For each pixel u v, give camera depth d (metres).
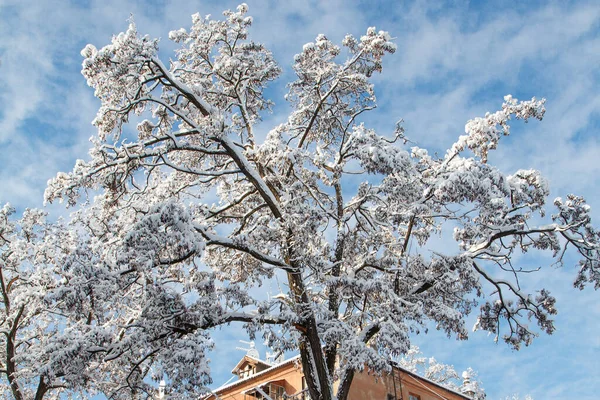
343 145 19.86
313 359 17.06
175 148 18.33
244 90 21.73
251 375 32.53
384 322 16.42
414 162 17.33
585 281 19.61
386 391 29.08
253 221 21.17
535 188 18.55
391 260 18.72
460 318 17.50
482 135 17.72
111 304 20.16
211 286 16.23
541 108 18.20
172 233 15.16
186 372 15.09
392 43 20.19
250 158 20.14
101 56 17.94
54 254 21.78
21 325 23.98
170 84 19.39
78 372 15.50
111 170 18.44
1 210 24.08
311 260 16.91
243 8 21.11
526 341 19.61
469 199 16.89
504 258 19.42
